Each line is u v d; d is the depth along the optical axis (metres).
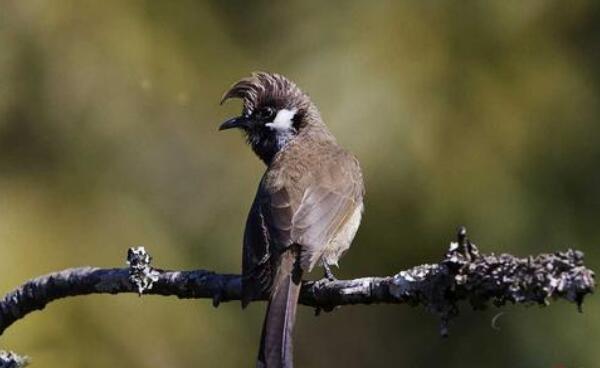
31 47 14.38
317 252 9.80
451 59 13.79
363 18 13.99
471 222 13.84
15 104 14.35
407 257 14.38
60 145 14.33
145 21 14.52
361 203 10.95
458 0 13.88
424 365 15.36
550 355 14.25
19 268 13.54
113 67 14.41
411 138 13.62
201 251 14.34
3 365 10.09
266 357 9.05
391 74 13.70
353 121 13.60
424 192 13.76
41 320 13.48
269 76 12.04
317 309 9.48
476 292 8.05
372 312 15.69
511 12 13.89
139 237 14.07
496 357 14.69
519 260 7.92
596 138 13.95
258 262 9.64
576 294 7.75
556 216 13.88
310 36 14.15
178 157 14.45
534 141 13.86
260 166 14.51
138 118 14.42
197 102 14.53
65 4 14.36
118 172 14.30
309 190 10.36
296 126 11.86
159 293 9.75
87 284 9.89
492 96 13.74
